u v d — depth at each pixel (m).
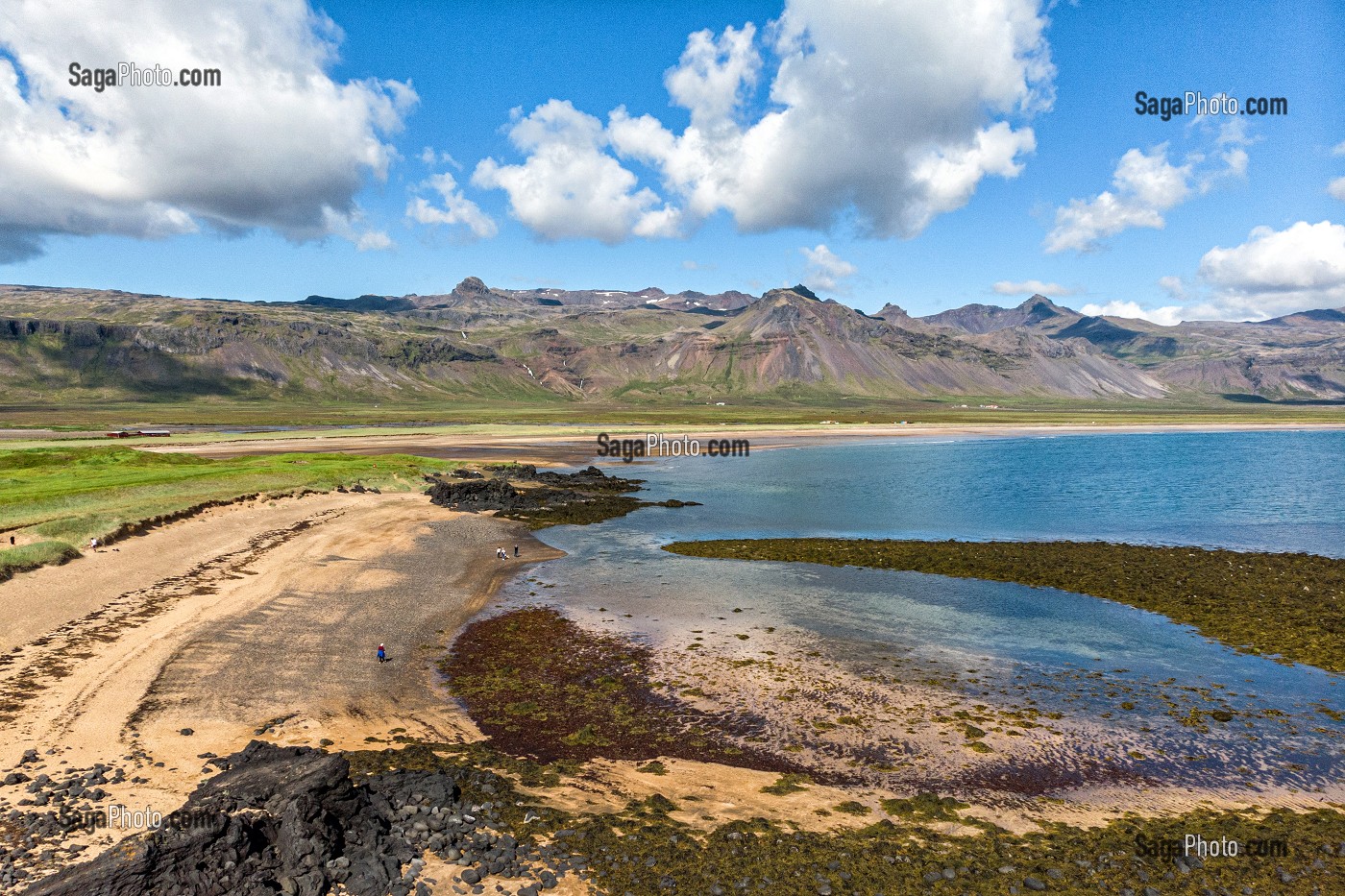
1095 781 20.92
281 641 31.69
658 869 15.97
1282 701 26.98
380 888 14.92
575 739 23.33
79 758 19.92
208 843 14.75
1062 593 42.25
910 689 27.86
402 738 22.89
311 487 75.69
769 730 24.14
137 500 55.91
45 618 31.91
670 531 63.50
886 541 57.47
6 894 13.35
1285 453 144.12
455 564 49.47
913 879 15.84
